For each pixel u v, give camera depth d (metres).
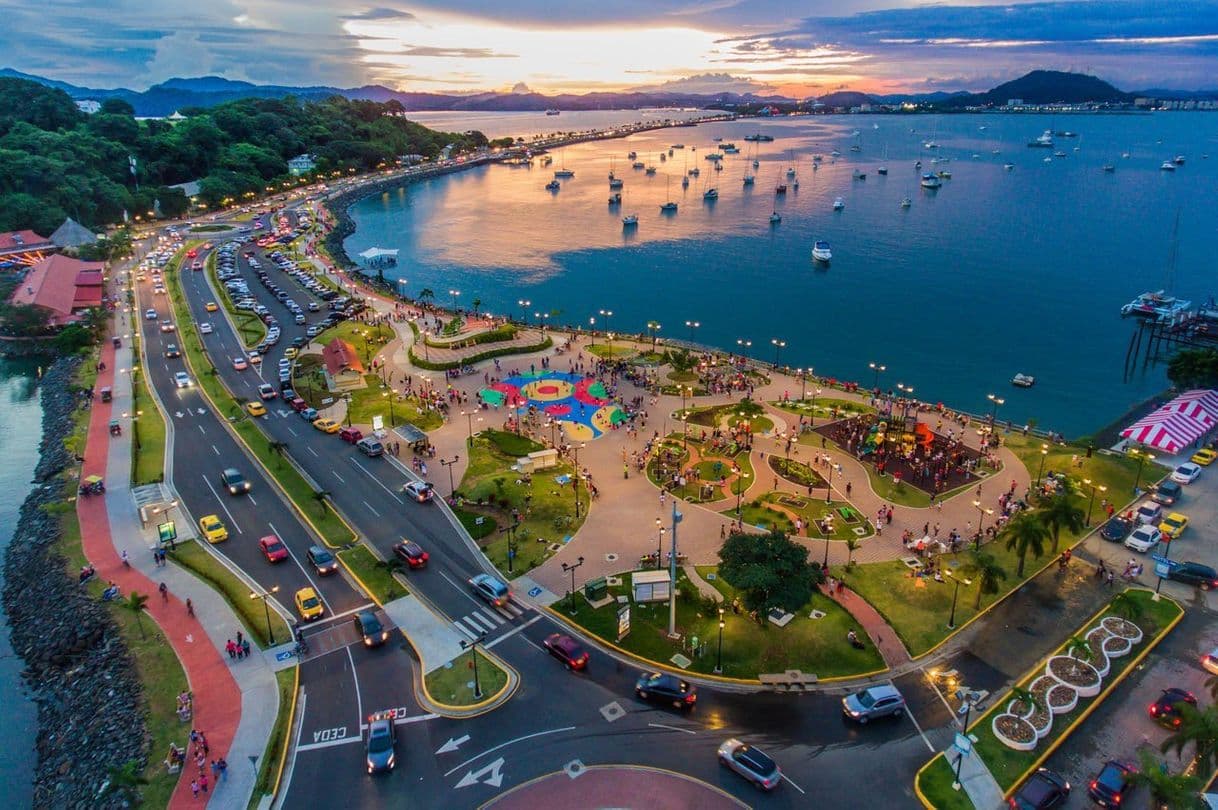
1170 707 62.56
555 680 68.50
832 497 101.19
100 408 134.00
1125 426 130.62
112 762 60.84
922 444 115.50
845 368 173.00
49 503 101.31
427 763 59.34
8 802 61.56
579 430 122.88
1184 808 49.47
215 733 62.59
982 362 174.75
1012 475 107.06
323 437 121.94
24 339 177.75
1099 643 71.56
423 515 97.69
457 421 127.31
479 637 74.31
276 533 93.56
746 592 72.38
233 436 122.50
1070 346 182.88
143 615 78.25
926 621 76.12
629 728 62.78
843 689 67.38
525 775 58.06
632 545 90.19
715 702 65.88
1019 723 62.41
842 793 56.25
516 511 97.50
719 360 156.25
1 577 91.19
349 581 83.81
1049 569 84.88
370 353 162.00
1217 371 128.88
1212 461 108.25
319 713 64.75
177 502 101.19
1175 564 82.50
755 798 55.81
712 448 115.56
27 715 71.19
